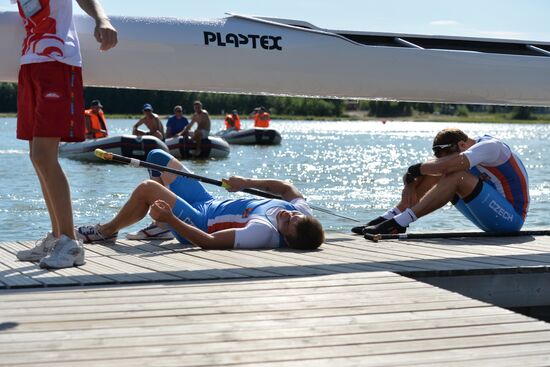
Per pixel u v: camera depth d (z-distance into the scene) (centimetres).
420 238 608
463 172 604
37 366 262
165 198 557
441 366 268
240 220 551
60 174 434
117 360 270
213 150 2155
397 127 7594
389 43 615
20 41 479
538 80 598
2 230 826
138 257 493
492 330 313
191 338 298
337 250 536
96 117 1970
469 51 594
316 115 10394
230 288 387
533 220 973
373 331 310
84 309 341
